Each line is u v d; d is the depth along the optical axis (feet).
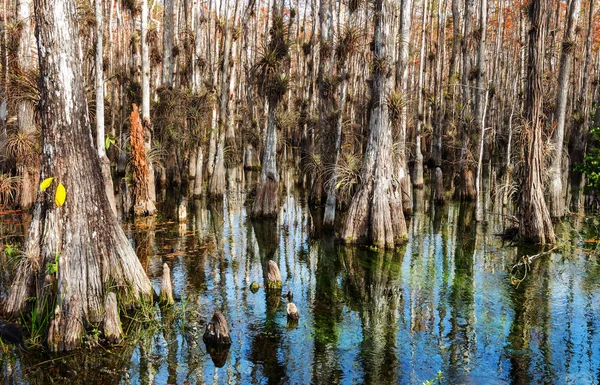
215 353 21.02
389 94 36.96
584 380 18.47
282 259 34.99
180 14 89.86
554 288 28.07
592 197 55.98
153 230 42.22
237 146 93.71
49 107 21.84
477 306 25.85
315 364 20.03
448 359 20.34
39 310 22.30
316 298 27.61
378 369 19.61
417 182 64.80
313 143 61.36
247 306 26.20
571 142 93.86
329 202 43.32
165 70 63.10
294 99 88.38
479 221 45.80
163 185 64.23
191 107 62.75
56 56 21.47
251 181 71.82
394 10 36.37
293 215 49.73
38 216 23.80
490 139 83.46
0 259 31.73
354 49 42.11
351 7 43.34
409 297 27.43
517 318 24.17
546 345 21.34
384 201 37.19
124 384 18.44
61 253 21.42
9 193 46.44
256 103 81.00
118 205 52.26
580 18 109.91
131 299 24.49
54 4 21.16
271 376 19.10
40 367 19.58
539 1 35.37
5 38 46.06
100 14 40.34
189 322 23.94
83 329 21.40
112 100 80.18
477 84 63.98
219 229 43.37
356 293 28.27
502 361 20.07
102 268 23.44
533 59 36.04
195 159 69.72
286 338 22.47
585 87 82.58
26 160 45.21
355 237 37.86
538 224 37.17
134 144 46.96
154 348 21.34
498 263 33.09
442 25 77.15
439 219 47.65
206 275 30.96
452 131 84.89
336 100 54.29
